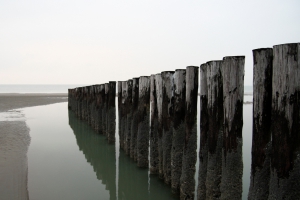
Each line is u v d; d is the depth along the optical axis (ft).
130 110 25.21
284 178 8.98
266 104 9.91
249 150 29.73
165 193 18.37
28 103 102.01
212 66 12.50
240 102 11.22
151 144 20.59
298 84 8.53
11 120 52.80
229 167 11.53
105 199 18.03
